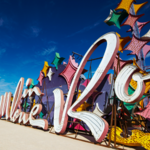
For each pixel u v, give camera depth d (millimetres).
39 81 19922
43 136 9164
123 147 6695
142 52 13789
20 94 18641
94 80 8117
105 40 8828
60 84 15852
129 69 6797
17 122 17125
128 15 13766
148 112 6703
